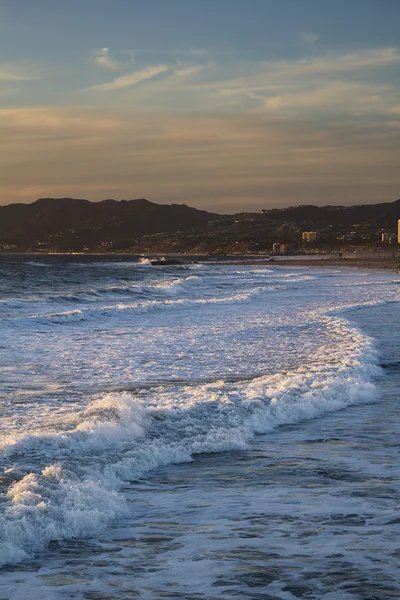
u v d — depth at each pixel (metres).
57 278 98.94
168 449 10.38
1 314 39.69
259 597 5.44
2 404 14.62
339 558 6.28
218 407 13.45
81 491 7.95
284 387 15.71
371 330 29.30
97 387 16.91
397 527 7.18
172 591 5.59
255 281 89.38
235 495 8.47
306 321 33.38
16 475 8.39
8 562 6.26
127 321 35.06
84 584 5.75
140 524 7.38
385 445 11.33
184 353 23.16
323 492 8.57
